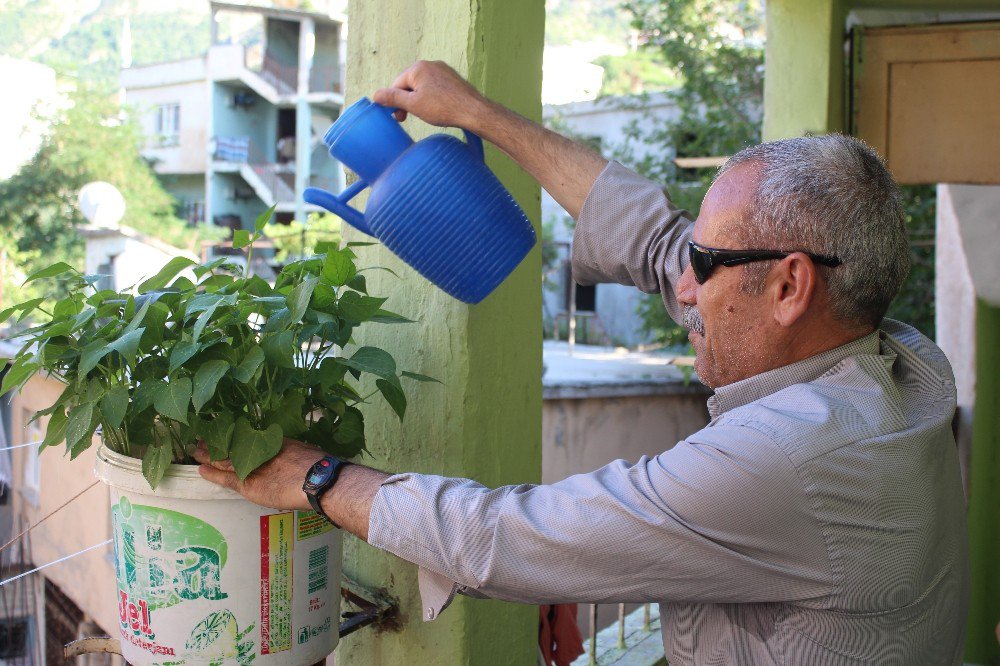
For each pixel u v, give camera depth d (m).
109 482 1.26
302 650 1.30
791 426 1.00
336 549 1.34
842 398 1.05
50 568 5.36
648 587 1.02
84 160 21.70
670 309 1.49
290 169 25.09
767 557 1.00
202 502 1.22
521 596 1.06
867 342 1.09
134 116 23.66
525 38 1.61
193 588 1.23
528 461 1.68
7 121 21.42
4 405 6.08
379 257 1.65
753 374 1.10
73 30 96.69
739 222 1.05
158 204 22.94
